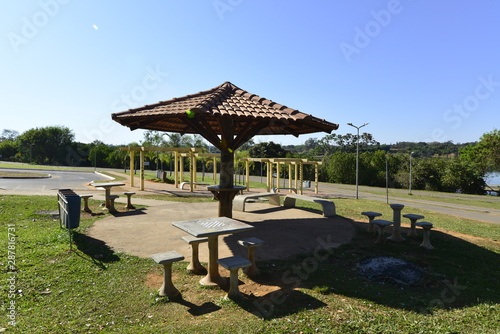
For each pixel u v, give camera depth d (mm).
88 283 4242
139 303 3721
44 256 5117
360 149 78250
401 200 22234
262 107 6992
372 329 3199
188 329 3119
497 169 37906
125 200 12547
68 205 5914
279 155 51688
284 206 12281
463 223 11680
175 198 14164
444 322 3424
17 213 8617
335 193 24984
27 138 57219
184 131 11008
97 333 3029
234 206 10953
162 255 4027
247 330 3107
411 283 4617
